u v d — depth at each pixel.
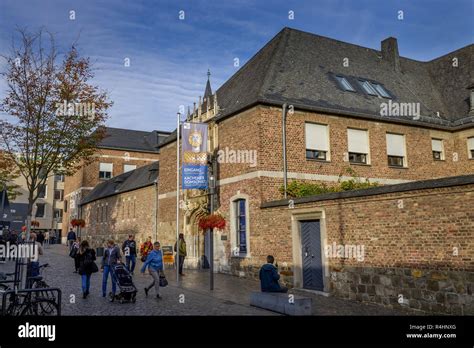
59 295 8.34
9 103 19.55
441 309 9.78
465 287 9.34
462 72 25.48
